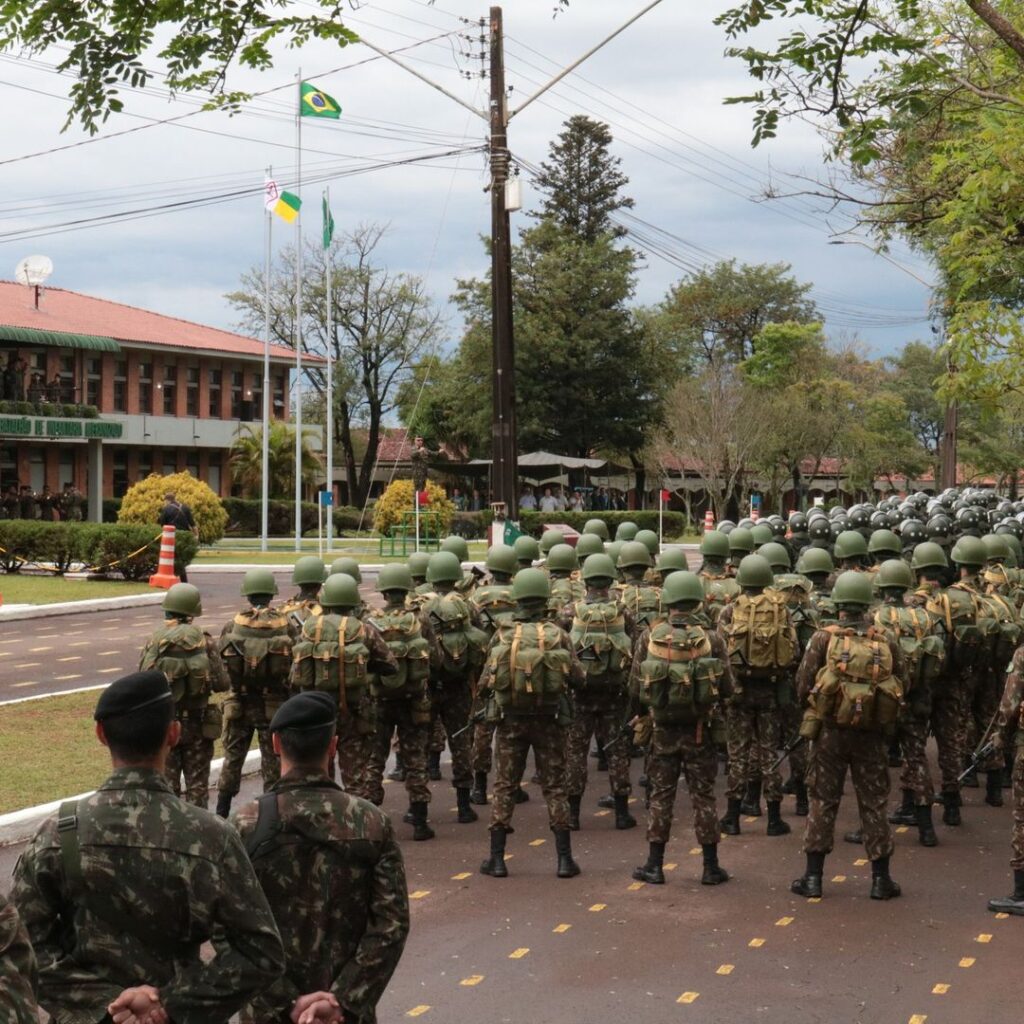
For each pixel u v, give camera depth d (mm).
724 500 63875
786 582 11516
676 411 62844
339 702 9930
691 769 9211
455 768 11273
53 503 46094
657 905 8734
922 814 10375
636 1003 6957
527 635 9367
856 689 8570
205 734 10062
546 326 68250
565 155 74500
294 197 39719
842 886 9188
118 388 55219
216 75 10031
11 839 10016
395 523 43531
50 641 21297
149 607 26547
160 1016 3928
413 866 9734
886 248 14383
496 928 8242
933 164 13656
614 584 13461
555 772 9461
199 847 4059
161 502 39688
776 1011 6840
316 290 70812
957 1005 6926
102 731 4148
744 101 10680
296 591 29781
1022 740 8492
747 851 10211
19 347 49531
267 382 43562
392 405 74375
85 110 9609
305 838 4477
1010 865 8875
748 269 90312
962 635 10898
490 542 21703
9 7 9320
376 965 4473
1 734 13734
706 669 9000
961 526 15906
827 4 10406
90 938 4027
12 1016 3408
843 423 69000
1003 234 13625
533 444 68938
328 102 36219
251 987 4043
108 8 9422
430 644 10727
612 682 10898
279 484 58000
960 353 14312
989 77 12570
